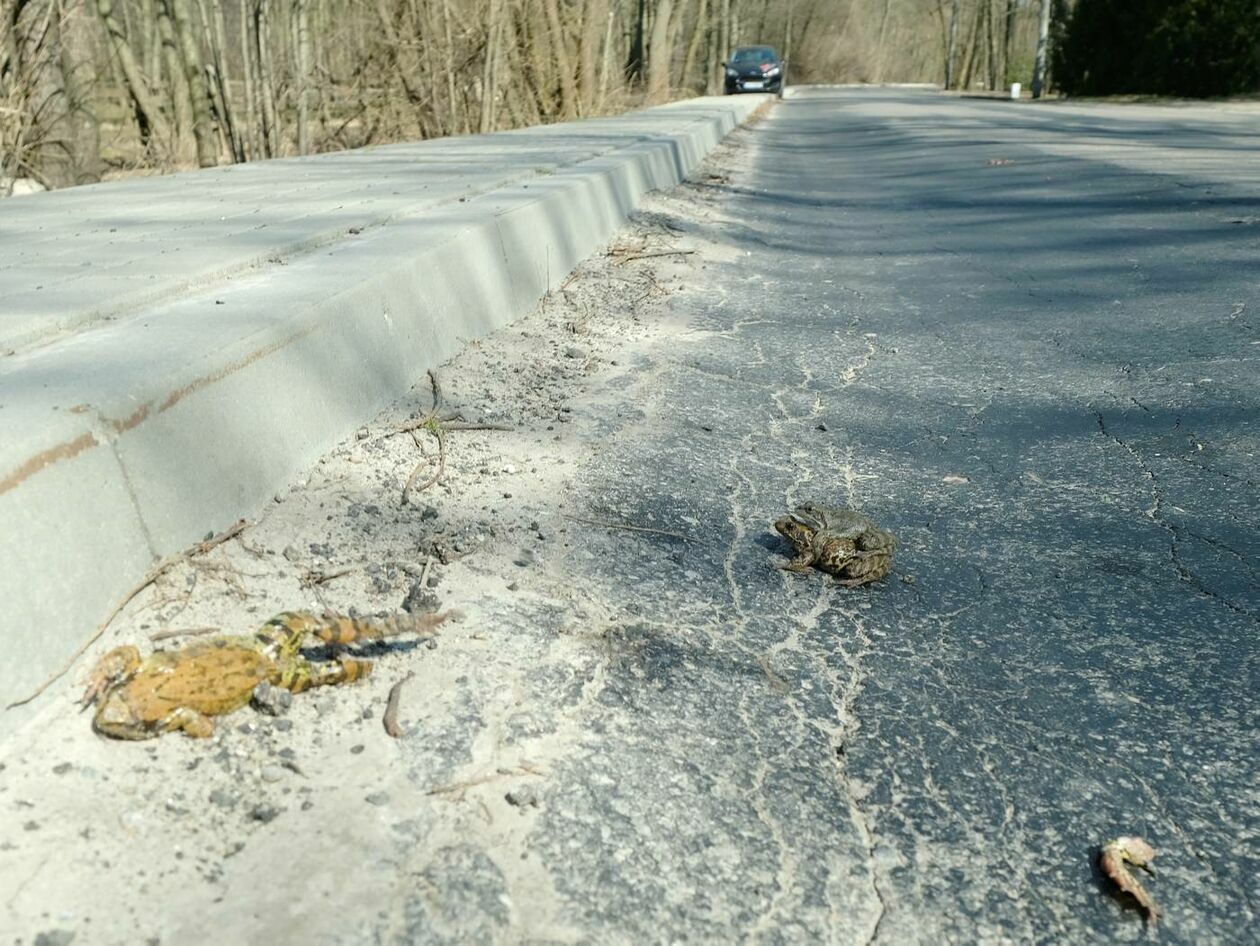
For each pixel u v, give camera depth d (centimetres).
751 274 793
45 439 221
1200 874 208
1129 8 3669
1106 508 383
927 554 347
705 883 197
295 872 185
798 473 410
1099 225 965
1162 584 327
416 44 1670
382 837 196
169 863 183
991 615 308
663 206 1027
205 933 171
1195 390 505
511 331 540
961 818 221
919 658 283
